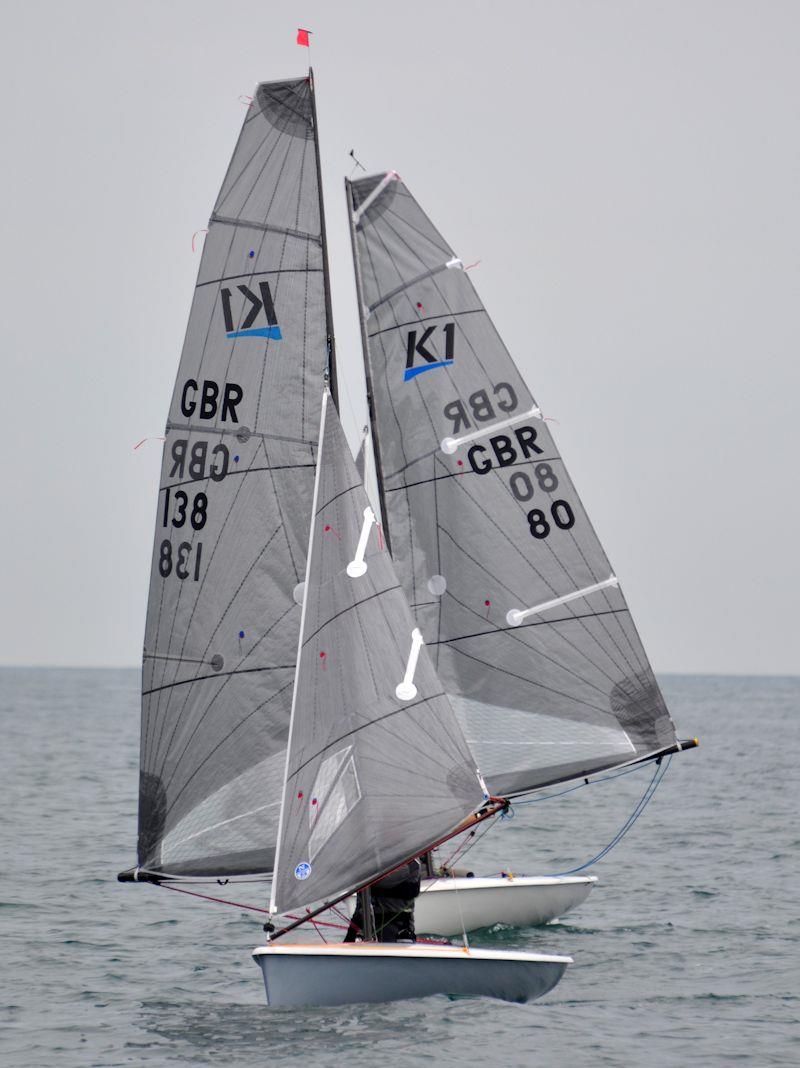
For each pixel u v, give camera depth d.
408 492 90.69
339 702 68.00
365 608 69.06
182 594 73.81
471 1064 60.03
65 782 180.38
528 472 92.00
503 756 90.81
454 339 91.12
